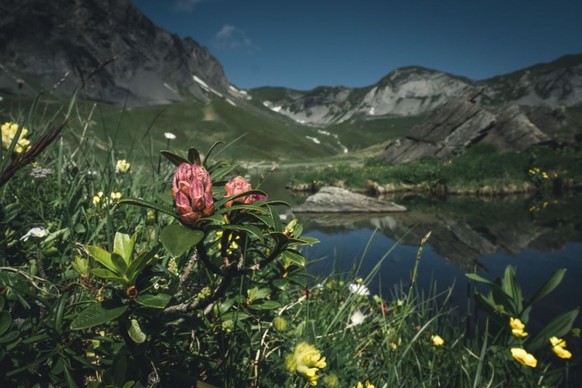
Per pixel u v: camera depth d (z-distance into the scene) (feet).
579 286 20.16
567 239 31.63
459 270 22.85
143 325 4.07
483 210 49.80
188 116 582.76
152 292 4.16
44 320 4.46
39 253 5.29
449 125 113.29
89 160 9.73
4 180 3.47
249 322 6.59
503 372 8.75
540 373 9.04
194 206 3.56
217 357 6.02
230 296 6.36
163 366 4.66
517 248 28.63
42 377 4.65
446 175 77.82
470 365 9.20
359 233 34.14
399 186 79.87
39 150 3.59
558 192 71.15
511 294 11.48
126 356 4.12
